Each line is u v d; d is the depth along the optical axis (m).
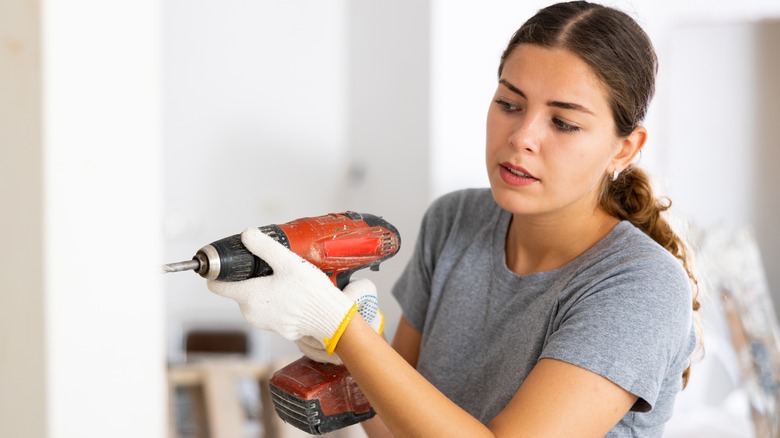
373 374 1.10
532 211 1.31
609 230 1.37
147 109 0.80
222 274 1.13
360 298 1.29
